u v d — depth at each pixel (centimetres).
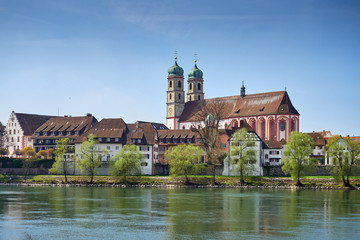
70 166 19338
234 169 17500
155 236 8419
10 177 19038
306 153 16912
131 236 8412
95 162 17888
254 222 9681
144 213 10681
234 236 8462
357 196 14000
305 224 9512
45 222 9569
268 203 12350
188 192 15150
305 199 13250
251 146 17625
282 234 8631
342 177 16775
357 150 16650
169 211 10969
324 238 8388
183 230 8894
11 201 12612
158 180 17912
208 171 18675
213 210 11138
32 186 17650
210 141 19125
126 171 17588
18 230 8825
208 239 8244
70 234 8525
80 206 11681
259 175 19050
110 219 9919
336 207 11681
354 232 8831
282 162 18225
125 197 13588
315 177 17438
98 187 17150
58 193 14688
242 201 12762
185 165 17288
